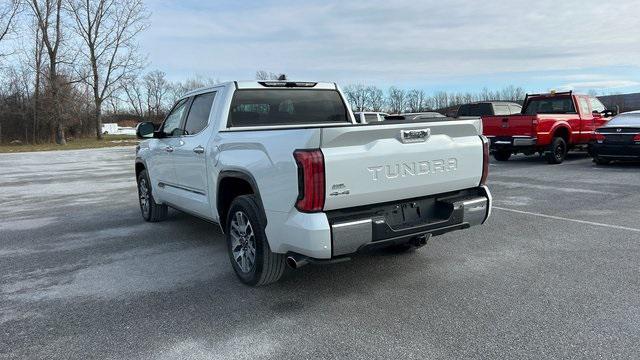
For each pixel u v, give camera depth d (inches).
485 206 178.7
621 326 137.6
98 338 140.6
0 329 148.5
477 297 161.8
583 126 581.9
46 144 1792.6
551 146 549.6
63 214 343.0
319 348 130.3
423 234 161.8
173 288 179.6
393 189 154.3
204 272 197.3
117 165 775.1
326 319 148.5
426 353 125.6
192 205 225.6
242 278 179.0
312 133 138.9
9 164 853.8
